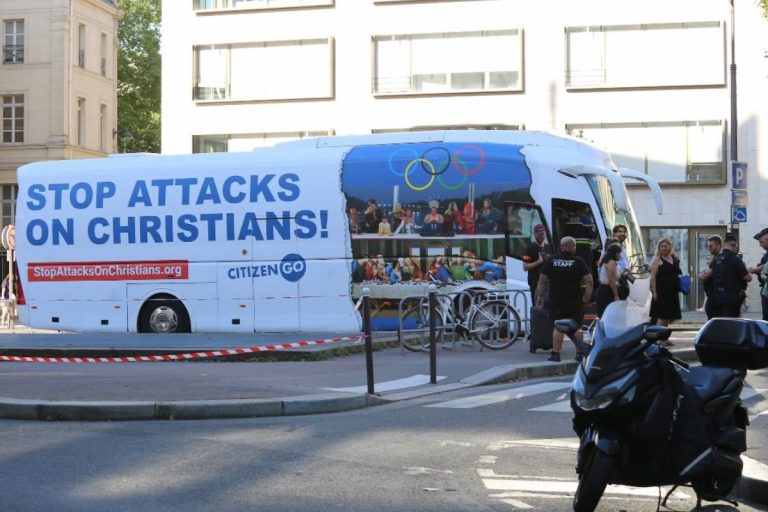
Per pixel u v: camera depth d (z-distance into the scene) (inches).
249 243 876.0
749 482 295.0
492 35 1546.5
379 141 873.5
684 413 265.3
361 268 855.1
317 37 1594.5
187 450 359.3
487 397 509.0
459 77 1557.6
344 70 1588.3
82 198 914.1
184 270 887.1
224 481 307.9
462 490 301.6
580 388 259.6
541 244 822.5
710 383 277.7
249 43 1616.6
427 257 844.0
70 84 2169.0
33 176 929.5
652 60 1503.4
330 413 461.7
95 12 2276.1
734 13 1401.3
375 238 854.5
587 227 839.1
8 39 2174.0
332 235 862.5
